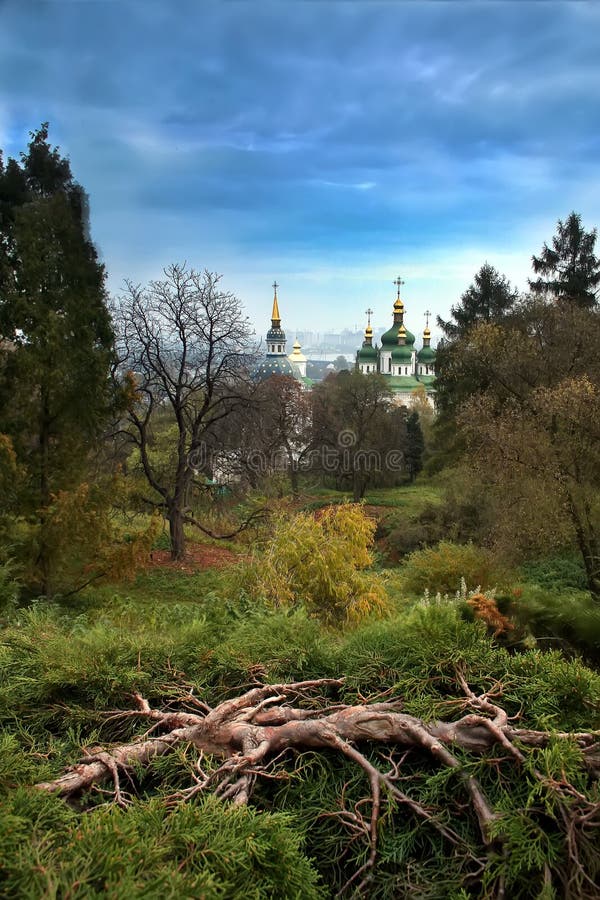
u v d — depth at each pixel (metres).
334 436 38.69
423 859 1.71
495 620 2.72
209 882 1.28
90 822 1.44
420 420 52.12
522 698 2.09
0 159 12.42
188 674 2.44
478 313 32.03
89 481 13.59
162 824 1.49
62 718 2.19
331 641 2.79
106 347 13.51
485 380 21.66
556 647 2.73
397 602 10.31
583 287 27.83
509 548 13.25
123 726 2.15
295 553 8.85
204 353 19.66
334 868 1.71
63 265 12.22
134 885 1.23
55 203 12.20
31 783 1.70
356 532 9.80
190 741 1.94
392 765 1.86
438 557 12.53
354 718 1.96
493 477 14.56
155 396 19.69
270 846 1.49
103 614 6.00
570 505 13.33
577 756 1.70
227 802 1.63
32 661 2.42
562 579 13.91
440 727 1.90
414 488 42.50
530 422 14.05
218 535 22.23
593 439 13.29
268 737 1.91
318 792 1.83
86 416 12.67
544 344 18.02
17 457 11.98
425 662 2.23
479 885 1.62
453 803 1.77
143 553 12.55
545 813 1.64
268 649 2.51
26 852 1.30
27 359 11.64
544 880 1.50
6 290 11.89
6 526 11.66
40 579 11.70
